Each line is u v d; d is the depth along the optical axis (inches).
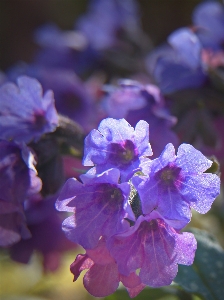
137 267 4.3
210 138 6.4
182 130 6.5
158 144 6.3
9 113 5.4
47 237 7.5
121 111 6.5
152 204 4.2
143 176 4.3
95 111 8.4
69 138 5.5
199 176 4.4
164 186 4.4
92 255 4.3
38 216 6.8
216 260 6.2
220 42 7.7
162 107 6.5
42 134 5.3
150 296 6.8
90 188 4.4
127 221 4.2
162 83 7.0
